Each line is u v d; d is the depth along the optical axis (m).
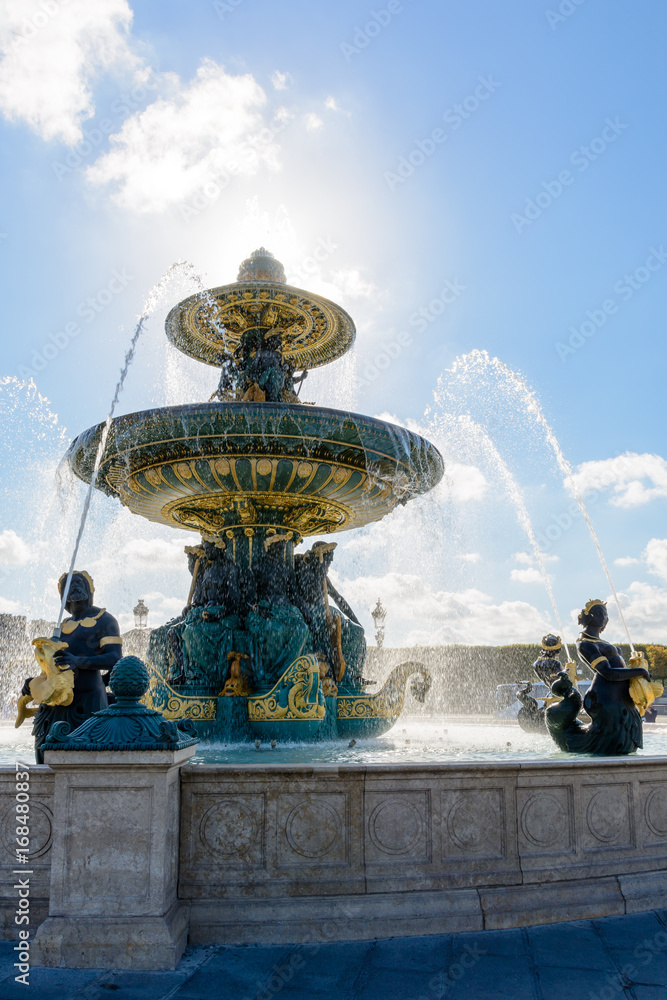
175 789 4.21
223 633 9.01
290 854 4.34
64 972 3.69
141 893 3.89
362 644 10.24
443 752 7.43
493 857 4.59
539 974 3.77
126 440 8.88
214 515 10.03
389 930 4.22
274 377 10.40
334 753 7.34
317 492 9.52
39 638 5.17
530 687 10.27
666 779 5.34
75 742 3.96
